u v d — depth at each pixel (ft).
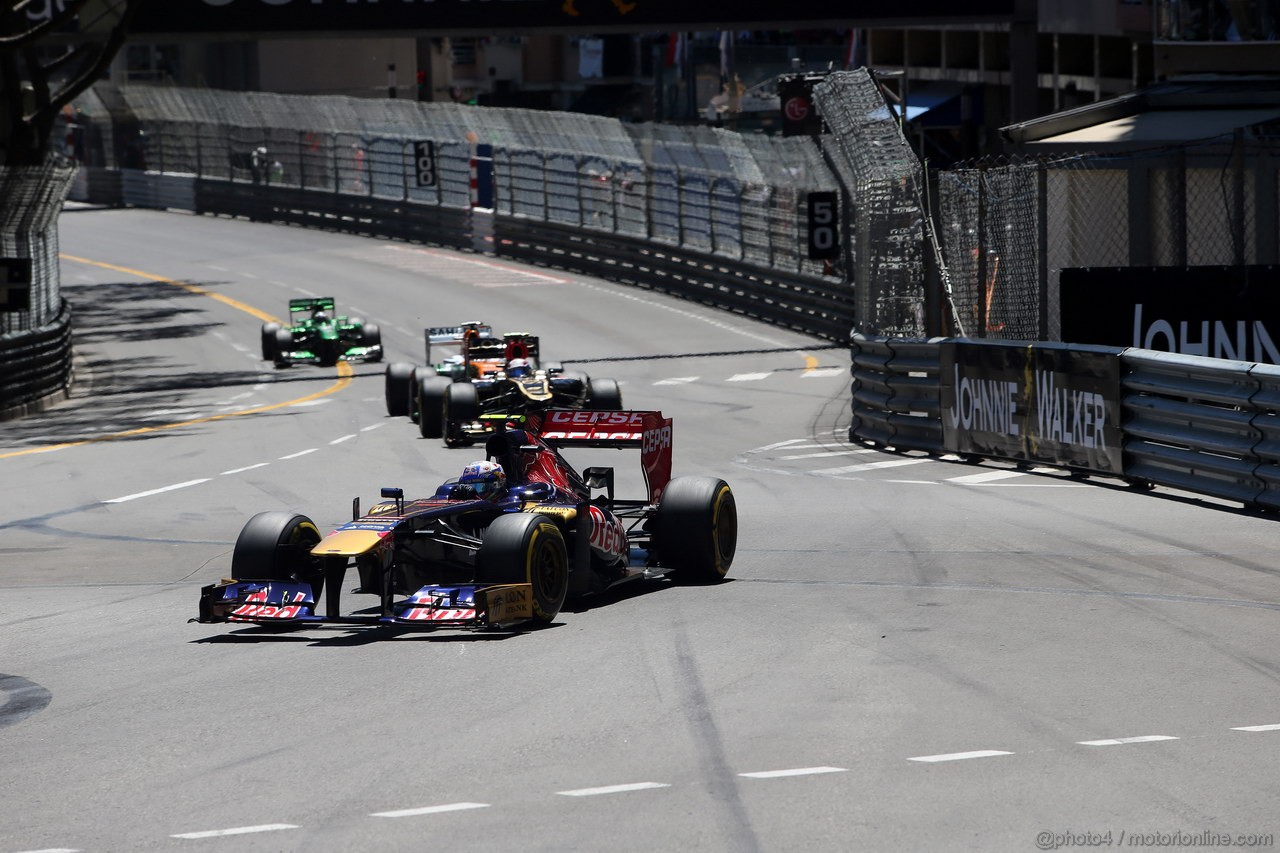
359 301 571.69
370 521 112.27
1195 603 115.44
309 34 466.29
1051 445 193.88
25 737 89.66
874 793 72.90
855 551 146.30
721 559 132.16
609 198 608.60
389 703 92.79
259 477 231.30
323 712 91.45
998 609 115.34
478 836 68.80
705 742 82.07
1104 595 119.55
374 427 299.58
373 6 466.29
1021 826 68.03
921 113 577.84
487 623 105.70
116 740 87.81
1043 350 194.29
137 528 186.80
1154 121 286.87
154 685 101.04
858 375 247.29
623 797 73.41
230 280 640.17
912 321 246.47
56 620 128.36
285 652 109.09
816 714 86.94
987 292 237.45
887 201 247.09
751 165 508.94
